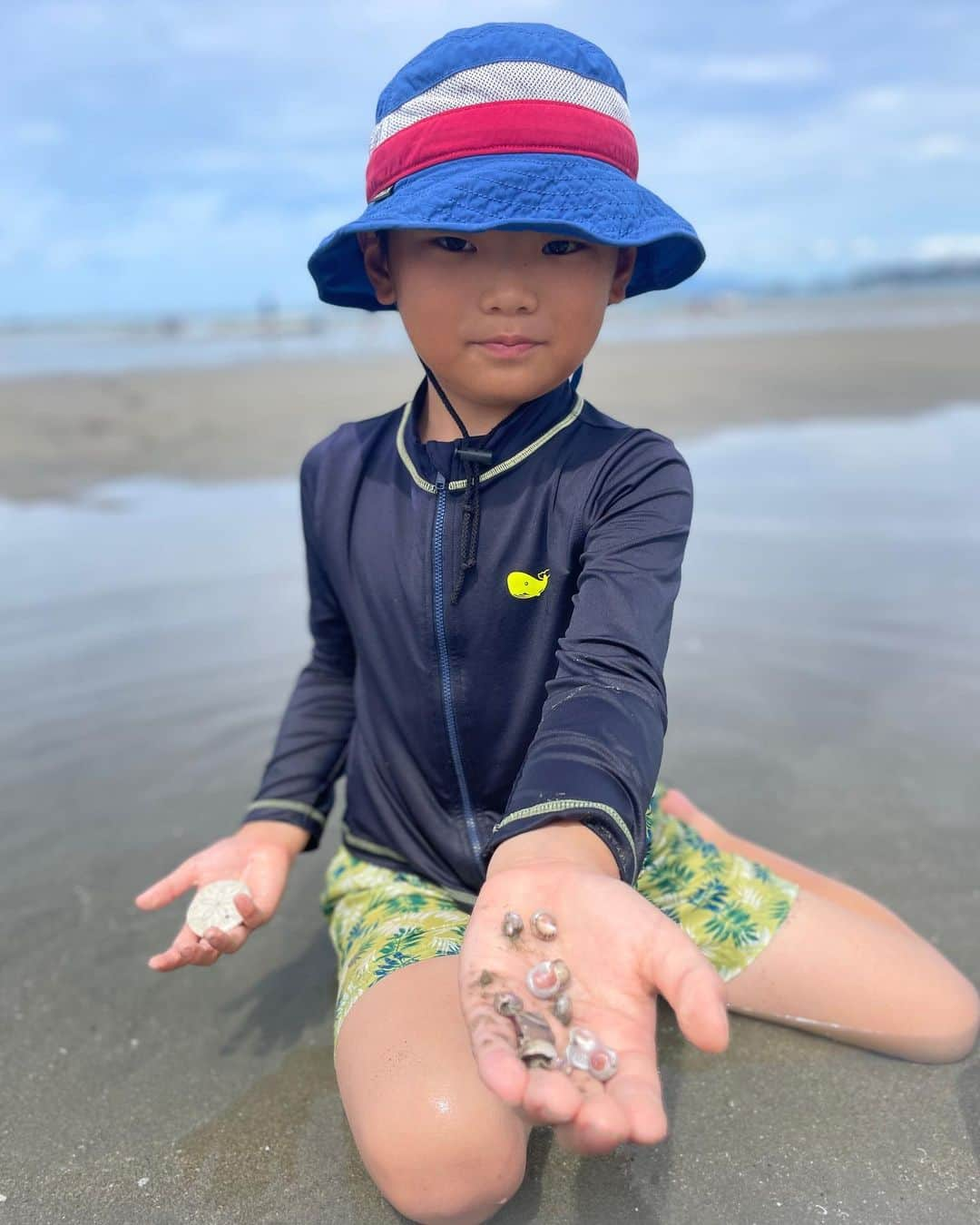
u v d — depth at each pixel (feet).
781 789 3.39
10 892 2.98
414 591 2.30
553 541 2.19
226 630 4.88
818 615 4.84
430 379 2.25
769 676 4.23
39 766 3.68
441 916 2.25
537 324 2.03
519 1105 1.35
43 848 3.19
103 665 4.51
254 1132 2.13
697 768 3.55
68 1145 2.10
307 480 2.55
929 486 7.13
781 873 2.75
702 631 4.72
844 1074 2.23
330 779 2.63
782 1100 2.16
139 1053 2.37
